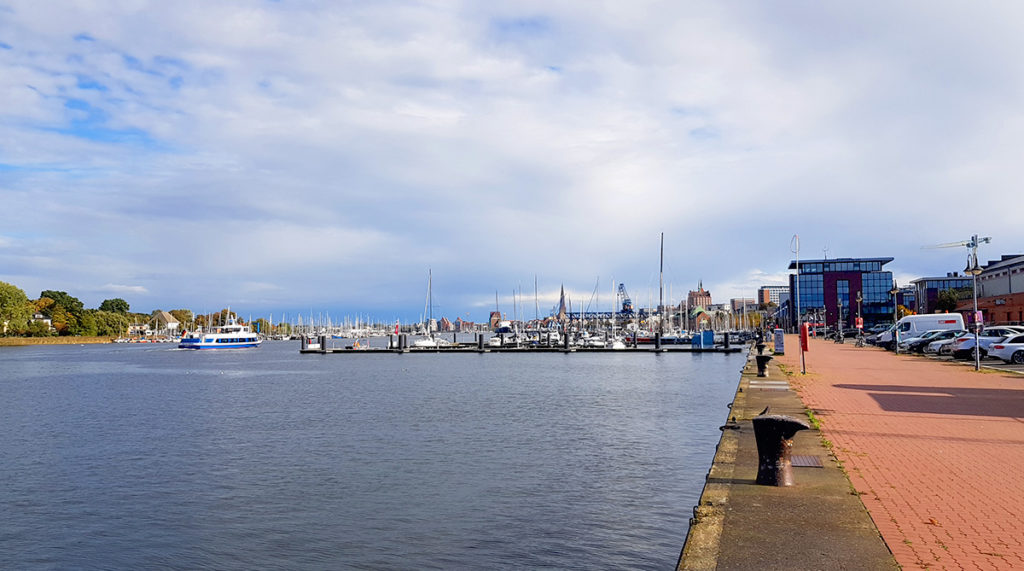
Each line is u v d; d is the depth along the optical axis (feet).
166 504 63.57
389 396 153.38
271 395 164.76
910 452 45.03
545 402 132.77
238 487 68.59
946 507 31.71
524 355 363.76
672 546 49.60
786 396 79.66
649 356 324.60
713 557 25.03
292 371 267.80
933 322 206.80
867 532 27.84
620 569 45.96
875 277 546.67
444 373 234.58
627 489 63.46
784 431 35.40
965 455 44.04
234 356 430.20
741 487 35.35
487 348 389.60
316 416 120.37
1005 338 142.72
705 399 133.90
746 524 28.96
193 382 217.36
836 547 26.03
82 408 143.95
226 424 112.98
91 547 53.11
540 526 54.24
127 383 217.56
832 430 54.44
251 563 49.32
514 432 95.09
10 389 196.95
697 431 93.15
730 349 338.13
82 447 93.56
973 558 24.85
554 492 63.00
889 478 37.52
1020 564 24.20
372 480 69.41
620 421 103.96
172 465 79.92
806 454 44.24
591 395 145.28
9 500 65.87
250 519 58.44
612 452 79.41
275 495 65.21
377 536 53.42
